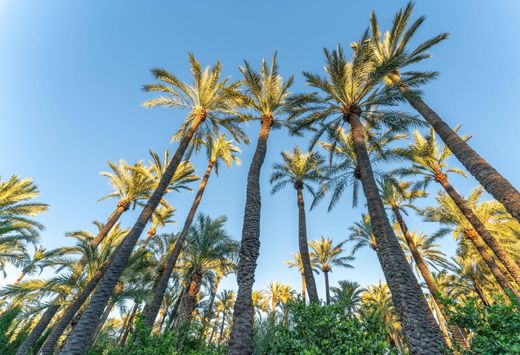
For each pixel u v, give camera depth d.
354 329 5.79
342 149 20.02
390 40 14.60
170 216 25.47
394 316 25.72
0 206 19.42
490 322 6.23
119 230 20.30
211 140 18.81
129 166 18.66
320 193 20.69
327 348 5.57
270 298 36.66
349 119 13.68
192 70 15.73
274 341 6.30
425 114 11.80
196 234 19.11
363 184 11.23
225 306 32.94
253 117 15.92
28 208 20.61
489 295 23.34
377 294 31.52
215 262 18.73
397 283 8.27
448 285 26.64
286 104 14.76
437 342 7.01
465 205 17.53
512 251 21.02
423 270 20.31
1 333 14.04
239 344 6.61
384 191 24.38
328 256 31.98
